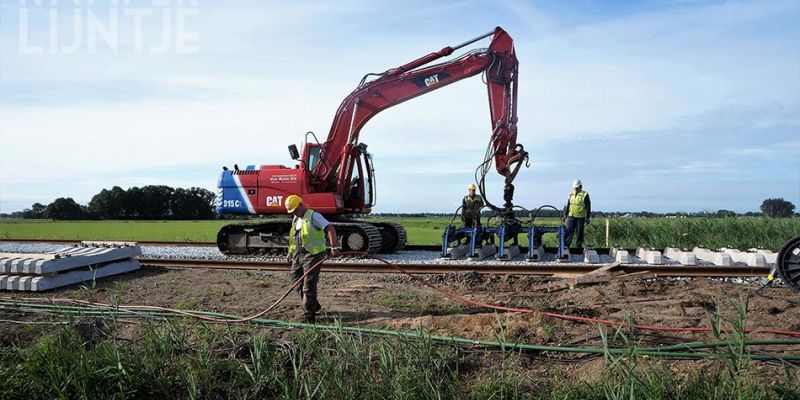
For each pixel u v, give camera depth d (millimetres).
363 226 13109
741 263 10711
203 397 5133
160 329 6250
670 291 8148
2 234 24938
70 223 40250
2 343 6223
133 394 5137
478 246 12914
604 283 8766
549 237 18562
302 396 5000
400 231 14578
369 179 15188
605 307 7117
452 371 5297
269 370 5285
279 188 14008
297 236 7027
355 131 14031
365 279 10086
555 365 5363
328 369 5105
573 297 7988
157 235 23969
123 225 35469
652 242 16391
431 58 13586
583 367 5277
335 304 7875
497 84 12969
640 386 4562
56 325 6539
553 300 7840
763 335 5805
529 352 5613
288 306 7762
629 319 5543
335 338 5695
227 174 14461
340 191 13953
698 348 5355
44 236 24047
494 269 10680
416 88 13656
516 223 13023
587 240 17250
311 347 5629
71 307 7375
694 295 7789
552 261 11930
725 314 6621
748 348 5453
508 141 12805
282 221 13891
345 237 13516
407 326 6527
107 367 5270
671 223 17016
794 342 5258
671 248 12680
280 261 11891
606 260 12352
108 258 10664
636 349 5258
